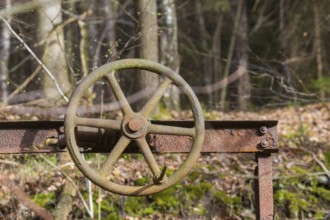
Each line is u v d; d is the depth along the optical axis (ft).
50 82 15.97
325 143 15.55
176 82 8.80
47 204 12.21
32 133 9.36
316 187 13.37
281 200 12.91
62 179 12.55
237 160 14.14
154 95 8.77
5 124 9.28
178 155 14.21
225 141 9.57
